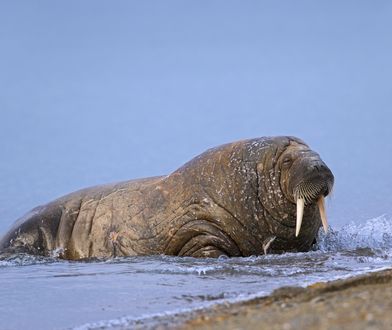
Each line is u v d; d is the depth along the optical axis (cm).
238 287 4528
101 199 6525
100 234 6372
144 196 6288
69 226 6538
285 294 3966
